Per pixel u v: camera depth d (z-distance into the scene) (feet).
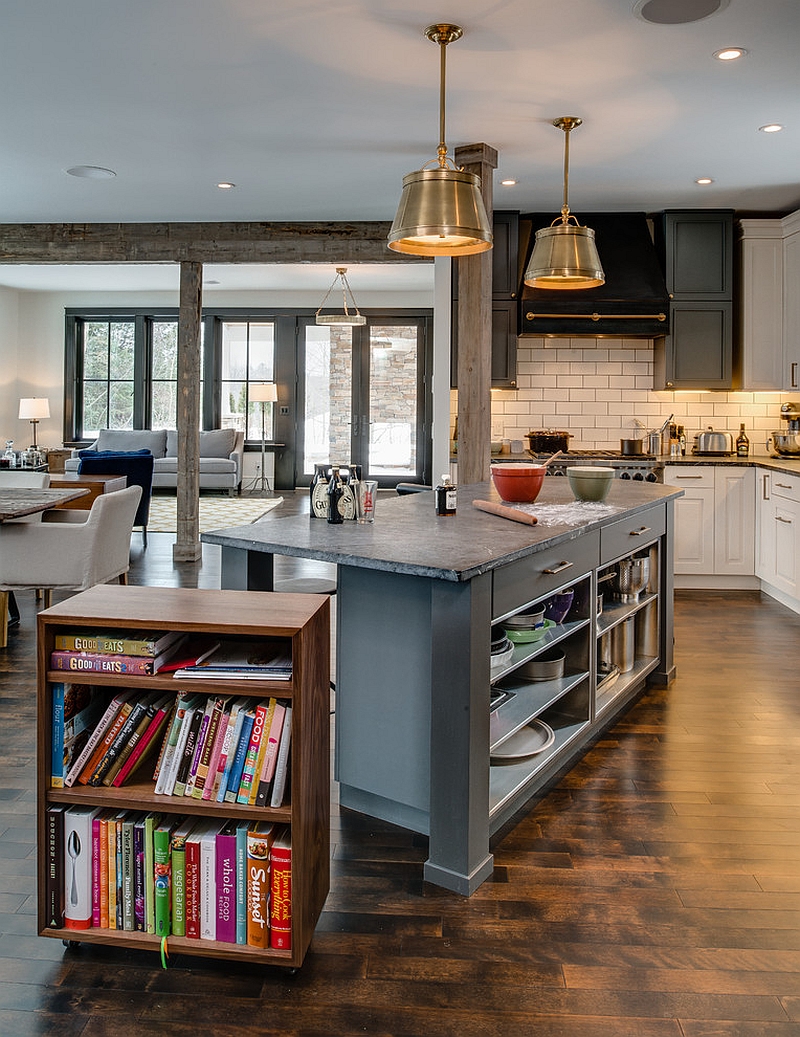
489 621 7.81
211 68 12.38
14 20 10.87
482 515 10.73
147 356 41.73
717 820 8.95
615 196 19.29
